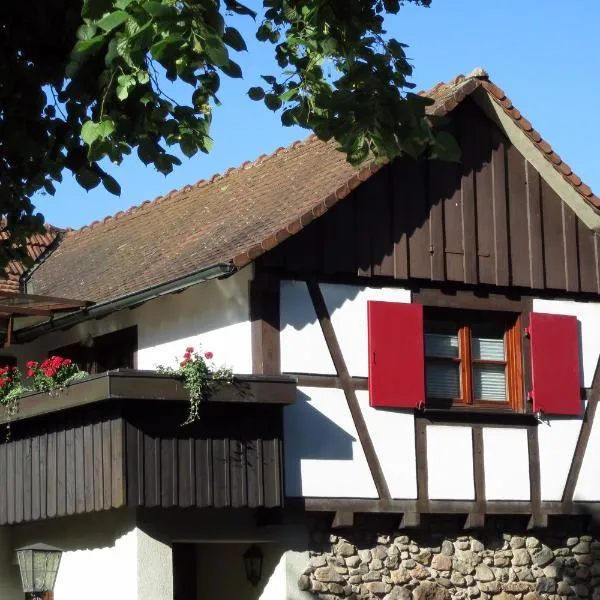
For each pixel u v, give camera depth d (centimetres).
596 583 1483
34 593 1162
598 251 1544
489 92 1461
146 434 1225
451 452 1408
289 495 1313
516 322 1487
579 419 1497
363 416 1367
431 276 1424
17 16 814
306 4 876
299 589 1323
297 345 1341
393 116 834
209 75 783
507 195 1493
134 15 707
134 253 1647
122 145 793
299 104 885
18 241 916
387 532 1379
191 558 1545
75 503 1279
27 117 831
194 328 1406
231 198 1623
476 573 1414
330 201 1357
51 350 1645
